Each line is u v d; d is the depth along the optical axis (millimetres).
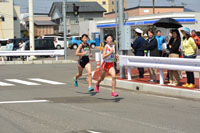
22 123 7102
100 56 19359
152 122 7230
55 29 84562
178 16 44844
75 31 80500
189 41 11484
